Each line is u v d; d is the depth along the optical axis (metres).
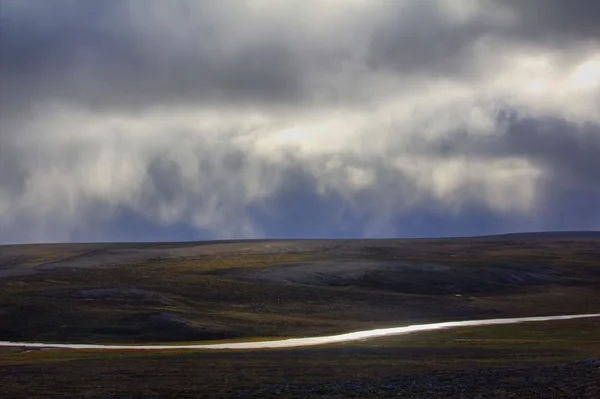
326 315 134.62
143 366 69.56
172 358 76.44
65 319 115.88
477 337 103.62
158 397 51.84
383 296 154.25
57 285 146.88
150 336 109.94
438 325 127.25
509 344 90.19
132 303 130.75
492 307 149.75
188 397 51.50
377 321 132.38
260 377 60.09
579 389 47.00
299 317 131.25
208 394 52.28
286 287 157.38
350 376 59.38
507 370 57.69
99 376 63.09
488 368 61.25
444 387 51.03
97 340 108.00
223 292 147.88
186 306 133.88
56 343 106.19
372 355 76.50
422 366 65.69
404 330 119.81
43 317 117.12
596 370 54.06
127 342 106.50
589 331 110.00
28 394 54.69
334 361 71.00
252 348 91.75
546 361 67.44
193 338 109.94
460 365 65.75
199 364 70.06
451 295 165.75
